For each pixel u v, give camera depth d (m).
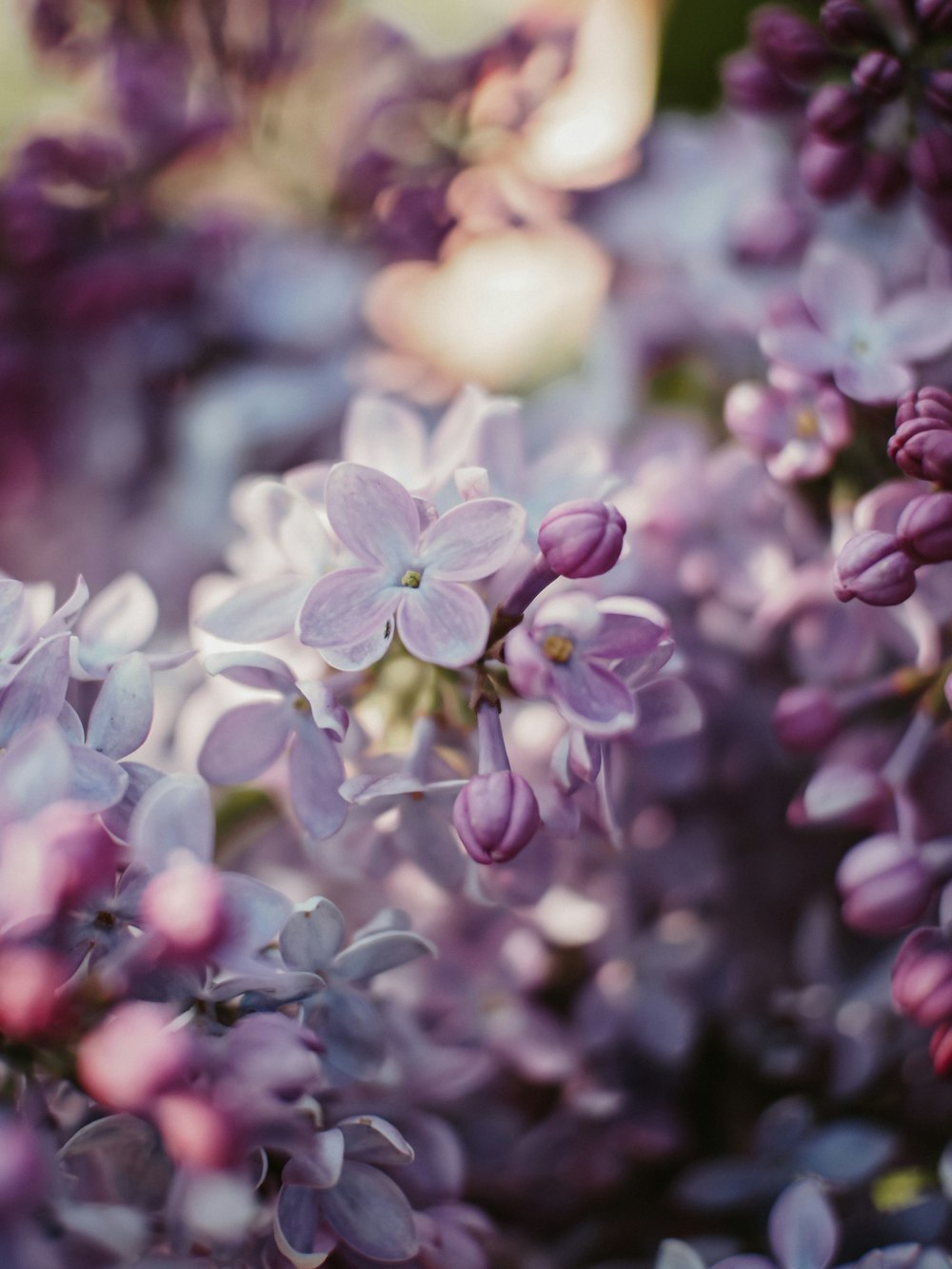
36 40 0.24
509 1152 0.20
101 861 0.13
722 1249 0.18
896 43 0.18
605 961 0.21
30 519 0.24
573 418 0.23
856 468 0.18
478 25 0.28
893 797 0.17
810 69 0.19
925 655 0.17
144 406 0.24
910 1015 0.16
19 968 0.13
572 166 0.24
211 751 0.16
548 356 0.26
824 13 0.18
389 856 0.17
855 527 0.17
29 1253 0.13
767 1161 0.19
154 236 0.23
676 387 0.23
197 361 0.24
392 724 0.16
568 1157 0.20
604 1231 0.19
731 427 0.18
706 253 0.22
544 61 0.24
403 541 0.15
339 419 0.23
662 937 0.21
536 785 0.16
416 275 0.24
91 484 0.24
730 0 0.25
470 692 0.16
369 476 0.15
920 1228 0.18
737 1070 0.21
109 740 0.15
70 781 0.14
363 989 0.17
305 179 0.25
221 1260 0.14
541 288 0.25
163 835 0.14
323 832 0.16
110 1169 0.14
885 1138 0.19
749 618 0.20
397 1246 0.15
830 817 0.17
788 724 0.18
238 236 0.24
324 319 0.24
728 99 0.20
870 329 0.18
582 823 0.17
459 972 0.20
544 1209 0.20
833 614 0.19
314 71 0.25
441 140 0.24
